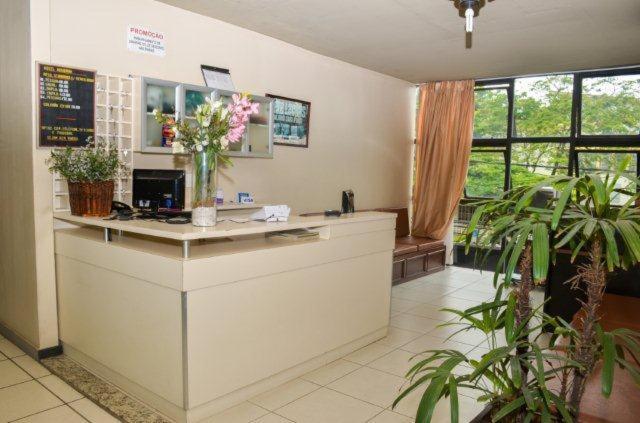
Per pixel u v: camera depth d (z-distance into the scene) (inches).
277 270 114.1
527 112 254.8
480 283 243.3
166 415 102.5
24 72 127.0
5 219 142.3
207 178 107.0
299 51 205.8
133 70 149.3
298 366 124.9
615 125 230.7
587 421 74.5
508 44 194.5
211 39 170.2
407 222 280.5
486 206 74.4
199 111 105.7
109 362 116.3
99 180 123.0
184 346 95.3
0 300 150.7
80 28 136.0
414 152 292.0
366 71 245.6
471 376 65.7
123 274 108.6
